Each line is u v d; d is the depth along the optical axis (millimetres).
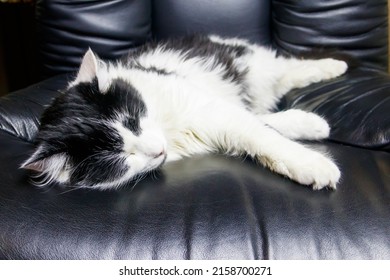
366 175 911
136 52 1532
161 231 748
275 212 784
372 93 1221
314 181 862
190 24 1757
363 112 1139
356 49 1603
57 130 997
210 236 737
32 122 1228
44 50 1682
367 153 1031
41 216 782
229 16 1748
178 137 1165
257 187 876
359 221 760
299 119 1152
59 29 1621
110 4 1633
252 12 1759
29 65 2348
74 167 975
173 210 799
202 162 1062
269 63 1623
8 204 806
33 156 895
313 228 746
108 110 1022
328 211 786
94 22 1615
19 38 2287
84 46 1644
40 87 1455
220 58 1538
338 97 1275
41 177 930
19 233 747
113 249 723
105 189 949
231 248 720
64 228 756
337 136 1143
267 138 1019
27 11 2205
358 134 1095
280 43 1722
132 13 1668
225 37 1759
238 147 1084
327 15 1581
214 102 1172
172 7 1741
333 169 875
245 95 1580
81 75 1109
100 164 984
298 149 965
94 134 990
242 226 752
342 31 1581
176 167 1048
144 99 1119
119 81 1118
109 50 1665
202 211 790
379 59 1627
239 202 810
